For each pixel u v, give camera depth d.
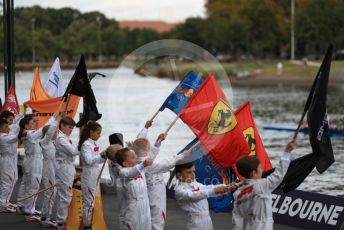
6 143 27.61
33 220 26.58
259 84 169.25
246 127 24.50
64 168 24.50
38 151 26.77
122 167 20.67
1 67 108.69
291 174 19.81
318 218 23.38
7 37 36.91
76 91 24.62
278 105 107.88
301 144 58.59
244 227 18.67
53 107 28.91
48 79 31.34
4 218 27.08
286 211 24.42
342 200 22.88
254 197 18.33
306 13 188.88
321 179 40.97
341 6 184.38
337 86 148.50
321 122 18.94
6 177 27.92
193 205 19.62
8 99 31.36
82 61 24.38
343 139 59.69
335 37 183.62
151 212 22.22
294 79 172.62
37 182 26.77
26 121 26.80
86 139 23.23
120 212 21.05
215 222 25.53
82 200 23.78
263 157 24.58
